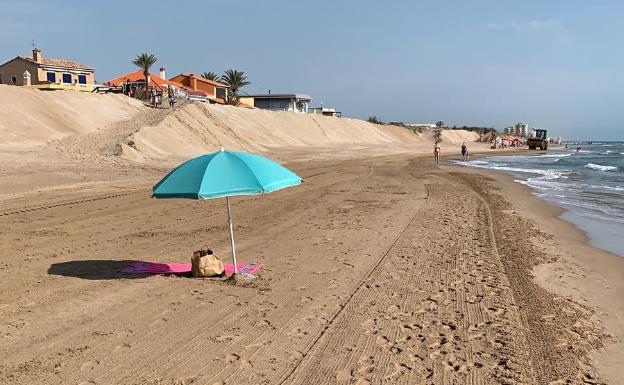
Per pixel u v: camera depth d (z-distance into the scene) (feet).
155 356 17.78
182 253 32.71
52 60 177.37
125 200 54.90
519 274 28.81
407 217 47.06
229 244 35.42
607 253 36.32
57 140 93.86
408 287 25.79
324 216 47.50
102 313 21.75
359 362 17.56
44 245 34.37
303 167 113.80
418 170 116.16
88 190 61.11
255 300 23.66
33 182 63.41
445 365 17.40
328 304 23.20
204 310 22.25
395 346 18.85
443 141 399.03
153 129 110.63
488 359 17.90
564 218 52.08
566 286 27.25
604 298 25.54
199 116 133.59
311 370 16.96
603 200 68.23
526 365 17.52
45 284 25.68
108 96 133.49
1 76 171.73
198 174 23.35
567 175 116.26
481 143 450.30
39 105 105.70
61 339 19.04
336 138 242.99
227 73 265.75
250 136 168.14
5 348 18.21
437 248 34.50
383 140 302.86
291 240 36.81
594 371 17.35
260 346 18.71
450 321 21.31
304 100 297.53
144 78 190.60
